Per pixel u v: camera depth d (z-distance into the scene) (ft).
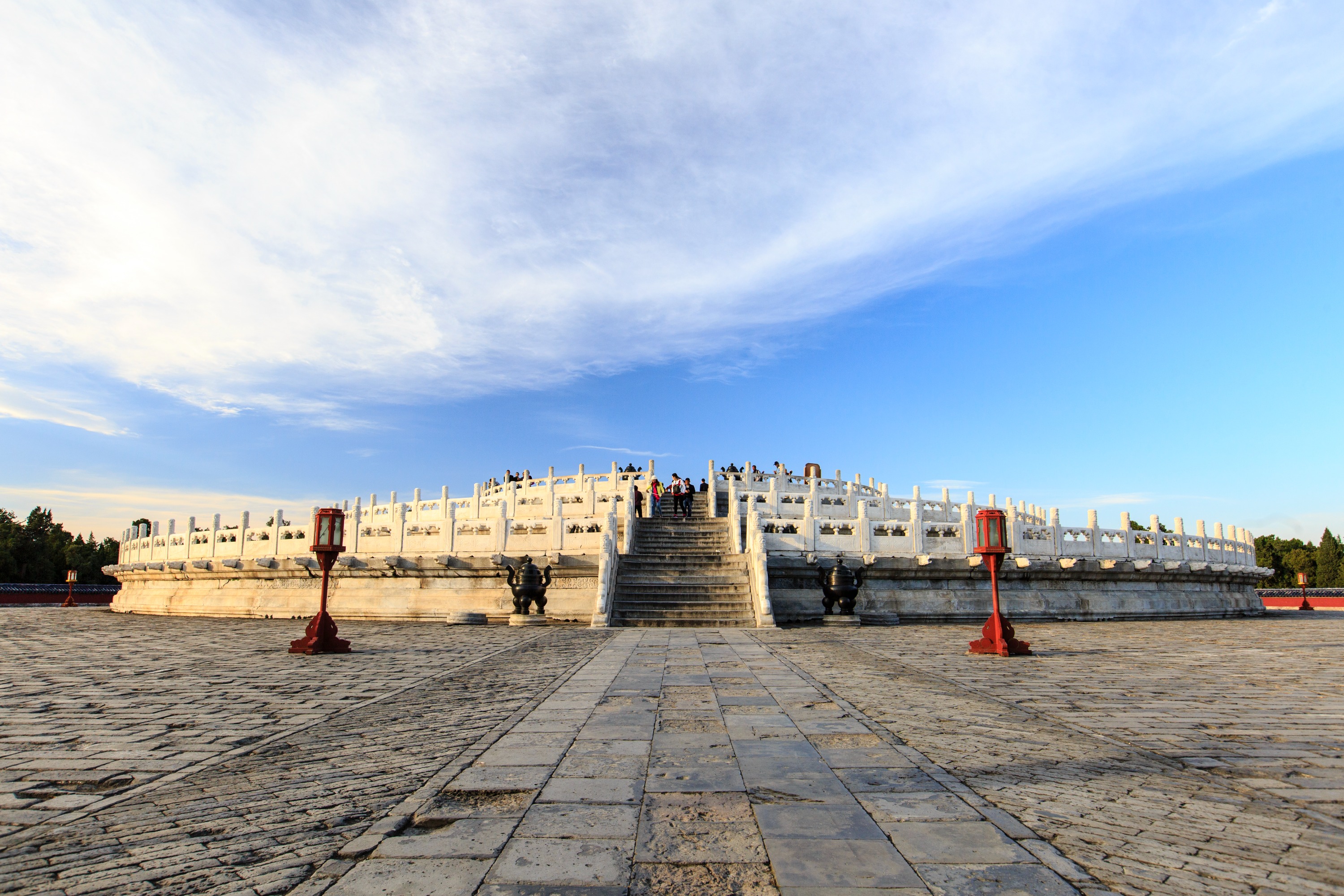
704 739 23.79
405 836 15.24
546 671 40.73
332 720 27.35
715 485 125.59
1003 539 50.44
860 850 14.39
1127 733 24.85
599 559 83.41
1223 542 108.88
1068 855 14.24
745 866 13.65
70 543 237.66
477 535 90.38
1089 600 93.35
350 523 95.86
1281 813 16.88
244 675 39.81
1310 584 250.98
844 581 79.30
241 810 17.15
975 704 30.19
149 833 15.64
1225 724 26.25
